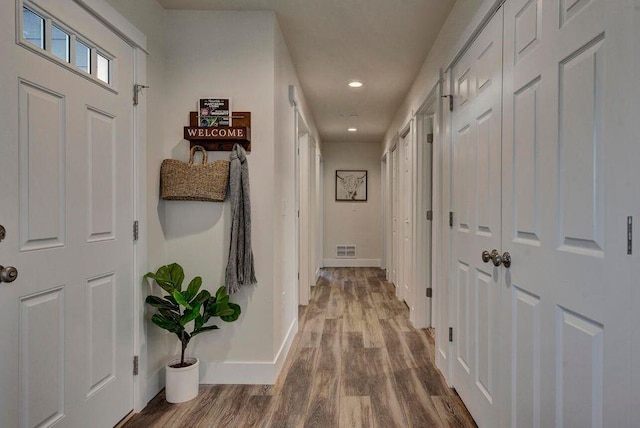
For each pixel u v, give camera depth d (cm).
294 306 321
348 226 702
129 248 193
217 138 226
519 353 140
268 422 189
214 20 233
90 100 164
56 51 146
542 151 123
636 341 83
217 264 231
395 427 184
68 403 151
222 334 233
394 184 523
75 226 156
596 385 97
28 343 133
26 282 132
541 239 124
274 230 234
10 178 126
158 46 223
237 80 232
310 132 448
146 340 206
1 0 122
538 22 126
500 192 156
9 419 125
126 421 189
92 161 166
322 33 261
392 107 446
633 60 84
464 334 203
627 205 86
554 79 116
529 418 132
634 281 84
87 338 163
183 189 220
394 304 430
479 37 181
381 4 224
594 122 98
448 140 231
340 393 219
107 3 172
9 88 125
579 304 104
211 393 219
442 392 220
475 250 186
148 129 210
